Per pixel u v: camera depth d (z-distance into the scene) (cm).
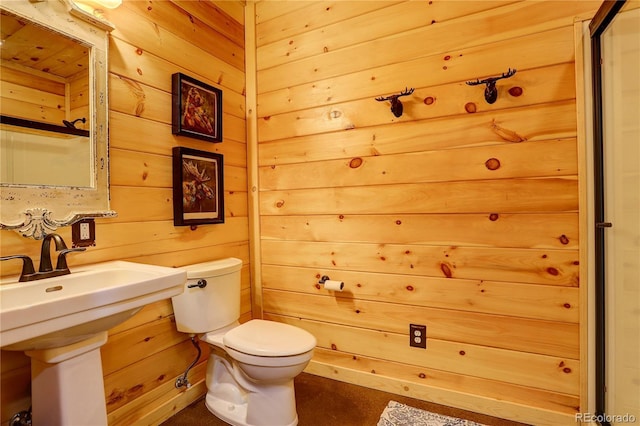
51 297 118
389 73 192
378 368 199
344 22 204
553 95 157
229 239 219
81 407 116
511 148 166
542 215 161
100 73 146
